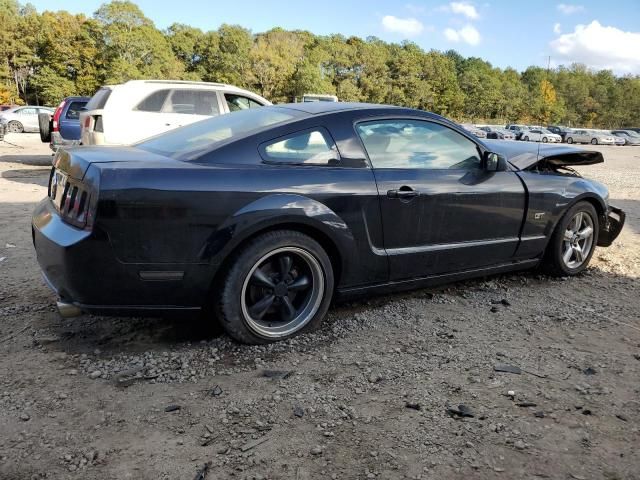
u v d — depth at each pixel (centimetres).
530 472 207
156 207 269
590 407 256
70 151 308
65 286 274
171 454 212
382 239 343
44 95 6650
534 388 272
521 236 420
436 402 256
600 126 11594
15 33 6788
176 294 282
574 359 308
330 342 321
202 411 243
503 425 238
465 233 382
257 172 299
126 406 245
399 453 216
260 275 304
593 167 2022
